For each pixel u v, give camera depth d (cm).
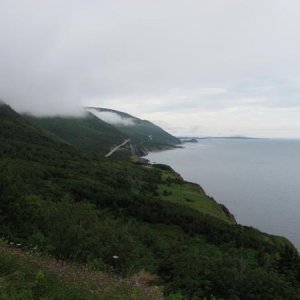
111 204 6781
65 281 1054
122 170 13362
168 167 17475
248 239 5947
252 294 1611
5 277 944
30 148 13500
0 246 1338
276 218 9712
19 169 7544
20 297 833
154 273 1819
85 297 954
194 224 6328
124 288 1112
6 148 11919
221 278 1656
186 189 12075
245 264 1769
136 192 10081
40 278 948
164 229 5856
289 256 2467
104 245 1881
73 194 6700
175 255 1994
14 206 2283
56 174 9019
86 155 15625
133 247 2086
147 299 1107
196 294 1548
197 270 1723
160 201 8150
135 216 6325
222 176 18088
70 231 1884
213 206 9712
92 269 1409
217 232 6003
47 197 5125
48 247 1741
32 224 2242
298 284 1997
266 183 15888
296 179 17162
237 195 12975
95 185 8262
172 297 1227
